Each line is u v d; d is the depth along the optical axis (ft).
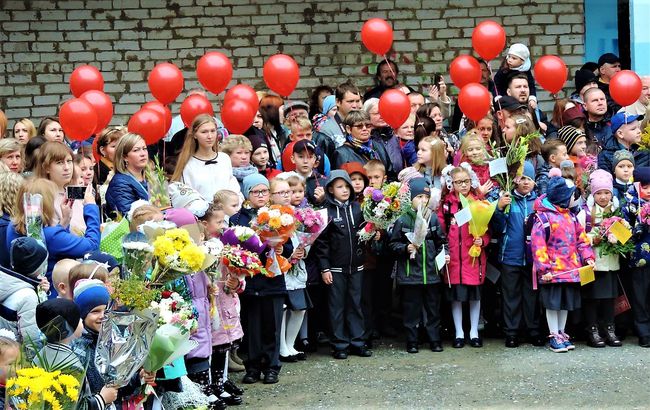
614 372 26.32
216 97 38.09
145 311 18.40
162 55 38.24
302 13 38.34
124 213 24.75
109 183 25.82
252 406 24.13
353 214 28.40
